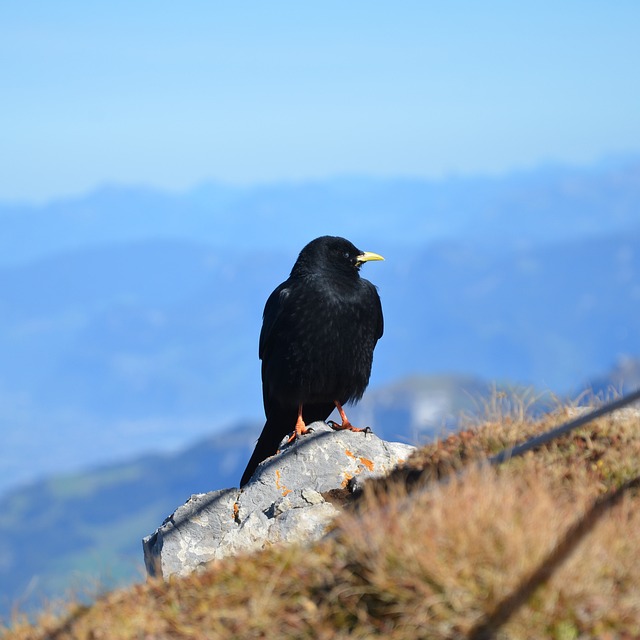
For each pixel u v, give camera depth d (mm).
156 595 6223
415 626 4988
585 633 4758
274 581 5734
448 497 5629
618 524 5500
